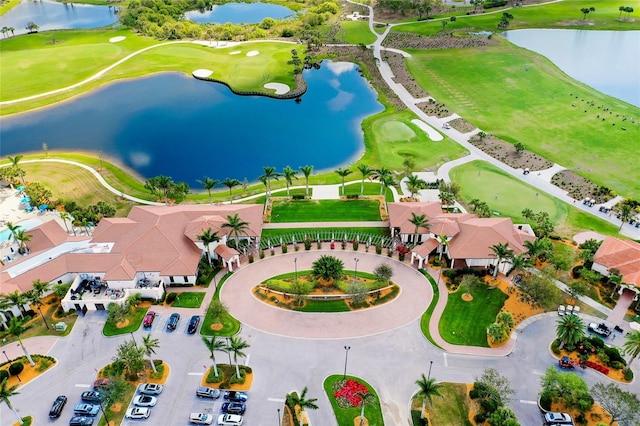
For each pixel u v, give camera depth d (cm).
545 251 10506
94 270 10262
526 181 14212
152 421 7644
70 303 9675
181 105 19750
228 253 10712
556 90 19988
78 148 16575
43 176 14725
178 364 8600
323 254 11325
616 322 9338
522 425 7556
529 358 8694
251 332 9225
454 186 13088
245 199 13612
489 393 7569
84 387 8194
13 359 8706
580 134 16638
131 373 8356
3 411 7788
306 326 9356
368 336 9138
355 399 7944
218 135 17488
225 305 9844
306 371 8444
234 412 7681
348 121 18262
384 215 12675
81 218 12112
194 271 10338
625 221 12400
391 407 7844
